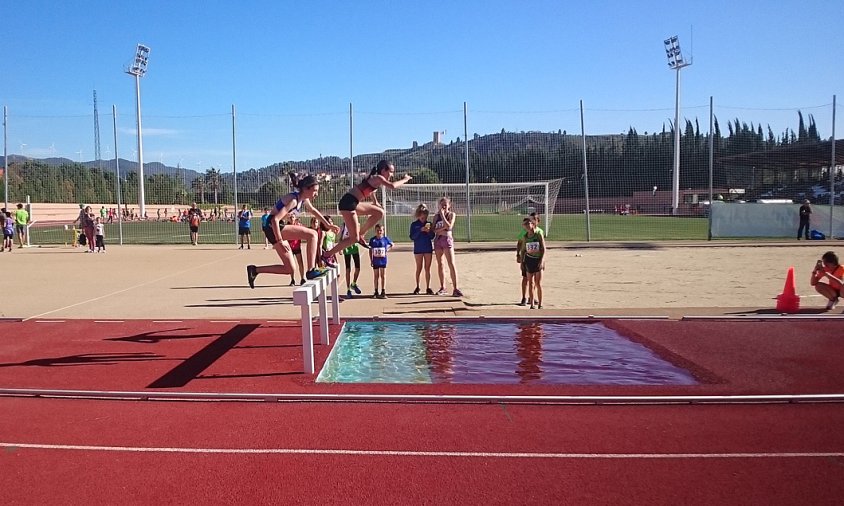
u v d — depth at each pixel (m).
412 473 5.01
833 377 7.50
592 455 5.33
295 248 15.82
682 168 42.38
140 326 10.78
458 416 6.30
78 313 12.05
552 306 12.82
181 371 7.98
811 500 4.53
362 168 32.41
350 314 11.77
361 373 7.91
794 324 10.50
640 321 10.84
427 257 14.23
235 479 4.93
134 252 26.67
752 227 30.36
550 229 35.81
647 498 4.58
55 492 4.74
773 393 6.90
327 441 5.67
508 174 34.88
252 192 32.88
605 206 47.41
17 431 5.96
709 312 11.54
